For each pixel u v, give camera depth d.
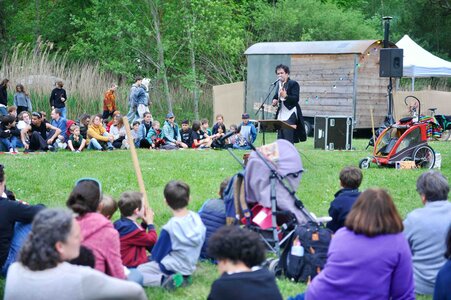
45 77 22.17
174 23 25.47
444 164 13.25
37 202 9.06
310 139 20.45
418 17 40.84
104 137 15.49
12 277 3.63
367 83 21.14
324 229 5.87
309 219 6.19
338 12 32.19
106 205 5.85
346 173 6.38
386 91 21.66
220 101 24.03
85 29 28.47
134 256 5.95
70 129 15.29
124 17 25.44
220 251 3.82
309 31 30.34
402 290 4.35
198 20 25.61
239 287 3.74
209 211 6.57
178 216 5.82
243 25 29.98
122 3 24.61
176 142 16.41
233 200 6.24
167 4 25.25
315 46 21.59
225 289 3.75
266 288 3.78
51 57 27.81
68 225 3.67
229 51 26.08
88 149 15.45
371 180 10.93
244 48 28.69
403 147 12.58
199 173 11.45
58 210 3.74
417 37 41.09
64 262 3.71
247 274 3.79
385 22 16.80
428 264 5.48
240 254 3.79
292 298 4.86
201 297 5.55
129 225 5.94
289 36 31.33
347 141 16.45
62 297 3.54
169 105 25.78
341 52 20.77
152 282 5.73
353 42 21.05
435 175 5.57
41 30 31.02
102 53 25.38
